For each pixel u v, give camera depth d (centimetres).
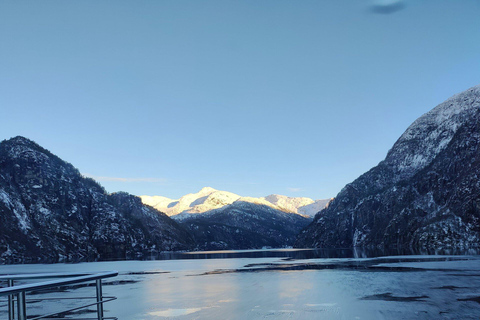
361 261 9394
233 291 4178
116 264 13638
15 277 1223
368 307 2827
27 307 3244
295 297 3519
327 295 3584
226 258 16812
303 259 12125
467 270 5675
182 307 3089
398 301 3062
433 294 3391
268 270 7556
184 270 8712
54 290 4588
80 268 10875
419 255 11281
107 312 2912
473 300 3008
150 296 3897
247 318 2542
